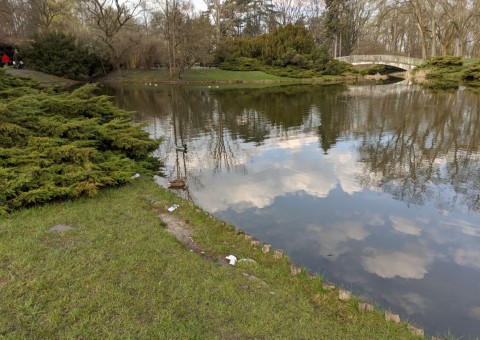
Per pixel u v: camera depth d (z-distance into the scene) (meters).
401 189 8.17
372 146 11.91
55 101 9.39
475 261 5.35
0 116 7.05
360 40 63.34
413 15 42.53
